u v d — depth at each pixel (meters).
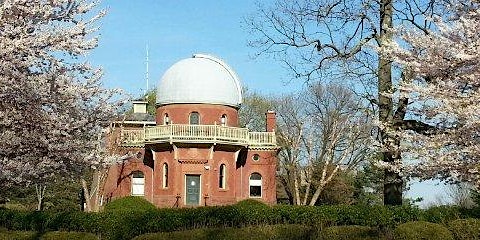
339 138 55.22
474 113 13.16
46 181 15.08
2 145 12.93
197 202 49.31
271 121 56.59
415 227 19.00
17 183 13.70
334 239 20.67
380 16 21.86
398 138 16.45
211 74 53.69
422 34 14.97
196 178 49.66
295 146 54.72
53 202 60.47
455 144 14.54
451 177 15.14
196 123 52.78
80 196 61.53
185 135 49.16
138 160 52.88
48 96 13.29
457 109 13.59
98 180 48.34
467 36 13.53
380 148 17.59
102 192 49.00
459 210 21.69
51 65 13.44
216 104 53.09
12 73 11.99
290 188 58.22
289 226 22.69
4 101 12.68
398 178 20.80
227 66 55.72
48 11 12.77
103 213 26.08
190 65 54.19
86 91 14.36
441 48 13.66
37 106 13.12
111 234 25.55
